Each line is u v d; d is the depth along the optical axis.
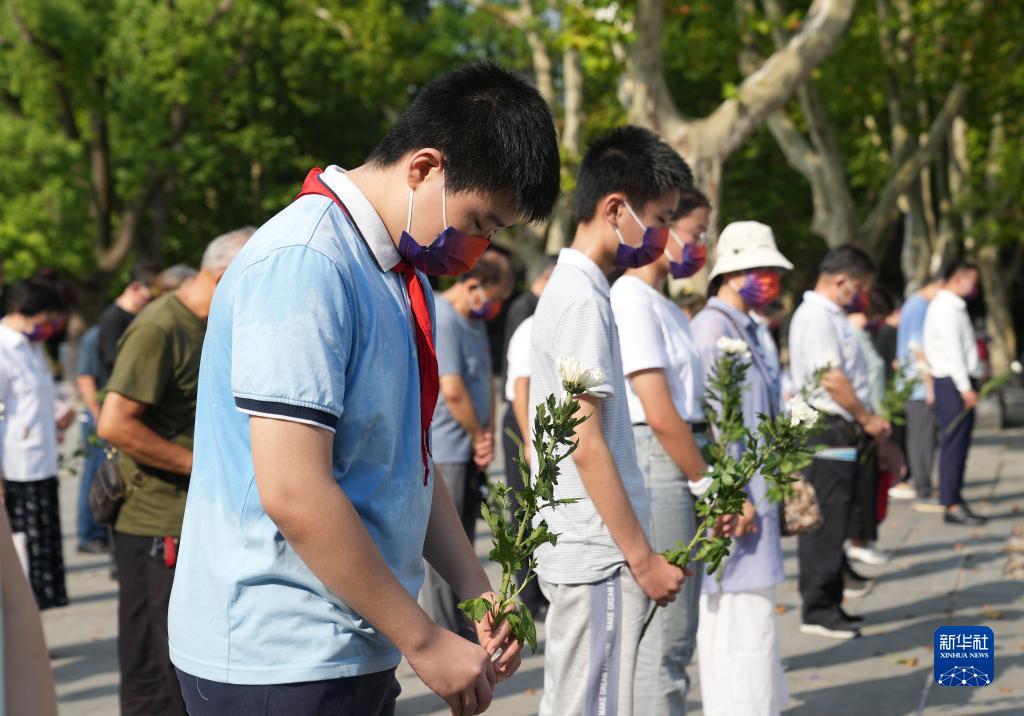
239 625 1.76
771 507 3.86
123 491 3.88
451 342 5.46
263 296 1.70
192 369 3.88
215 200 27.72
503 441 6.20
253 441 1.68
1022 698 4.82
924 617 6.16
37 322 6.28
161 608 3.89
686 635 3.38
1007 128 19.62
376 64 19.33
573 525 2.91
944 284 8.96
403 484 1.86
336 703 1.78
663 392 3.30
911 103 16.52
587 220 3.07
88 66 21.61
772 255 4.18
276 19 23.14
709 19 13.91
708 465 3.51
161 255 25.14
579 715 2.91
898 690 4.97
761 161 25.88
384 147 1.90
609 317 2.93
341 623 1.78
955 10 14.83
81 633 6.28
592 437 2.79
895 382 6.18
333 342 1.71
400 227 1.87
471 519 5.61
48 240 20.92
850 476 5.80
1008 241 20.53
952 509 8.82
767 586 3.83
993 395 15.36
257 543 1.75
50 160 20.58
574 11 9.89
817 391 5.72
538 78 16.48
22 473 6.24
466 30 19.88
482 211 1.86
